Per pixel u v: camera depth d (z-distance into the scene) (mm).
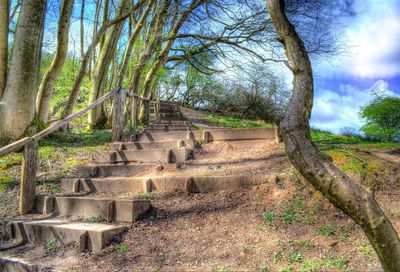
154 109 16891
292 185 4496
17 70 7320
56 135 8633
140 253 3703
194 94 26453
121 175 6125
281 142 6438
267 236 3686
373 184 4297
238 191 4637
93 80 12633
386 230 1992
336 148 5465
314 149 2117
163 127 11070
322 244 3445
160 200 4762
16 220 4664
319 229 3686
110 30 12609
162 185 5074
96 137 8867
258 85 17281
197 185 4863
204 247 3672
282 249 3438
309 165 2084
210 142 7082
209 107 26375
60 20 8227
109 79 15703
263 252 3436
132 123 9320
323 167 2068
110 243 3922
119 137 8242
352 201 2008
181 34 14727
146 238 3953
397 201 3967
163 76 18188
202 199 4637
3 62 7641
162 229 4109
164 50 15094
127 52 11930
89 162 6918
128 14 10258
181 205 4559
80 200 4715
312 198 4219
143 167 6051
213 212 4316
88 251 3873
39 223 4383
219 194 4672
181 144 6922
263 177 4664
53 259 3852
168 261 3516
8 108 7250
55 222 4426
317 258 3246
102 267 3549
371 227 1999
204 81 20656
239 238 3734
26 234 4402
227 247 3607
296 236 3627
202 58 16922
